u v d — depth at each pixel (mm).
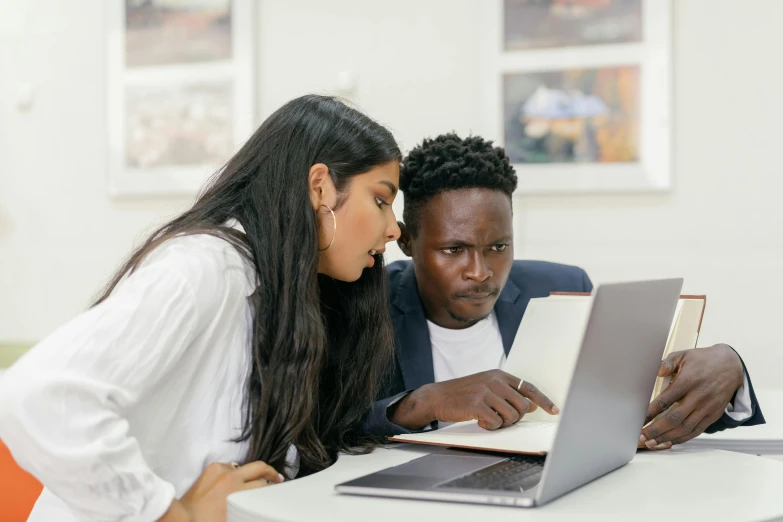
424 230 1442
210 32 3014
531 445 1063
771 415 1518
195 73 3031
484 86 2781
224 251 1088
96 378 918
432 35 2842
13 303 3254
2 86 3250
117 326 944
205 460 1084
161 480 948
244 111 2986
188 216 1163
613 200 2695
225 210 1173
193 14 3029
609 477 1010
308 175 1171
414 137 2863
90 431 892
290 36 2967
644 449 1195
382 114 2885
